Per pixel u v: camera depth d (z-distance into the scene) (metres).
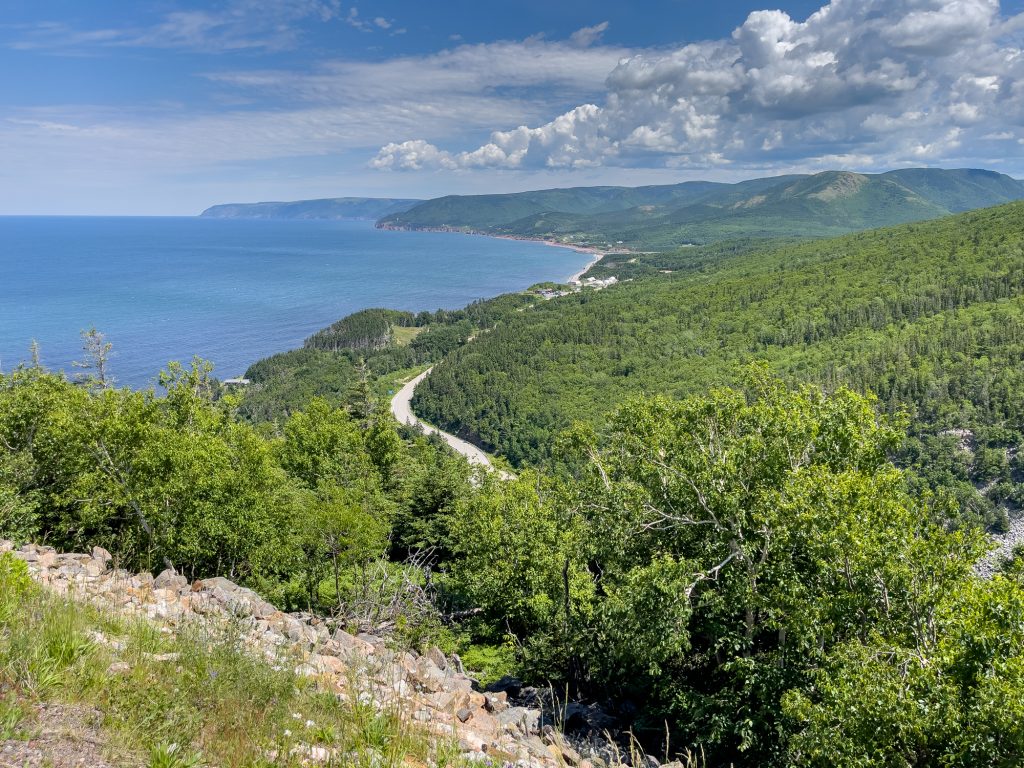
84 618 7.30
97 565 12.55
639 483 22.64
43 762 4.58
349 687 7.57
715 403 21.80
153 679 6.26
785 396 21.83
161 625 8.58
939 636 12.91
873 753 10.86
